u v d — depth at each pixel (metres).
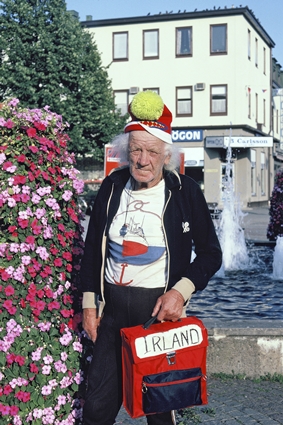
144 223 2.90
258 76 42.50
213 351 4.91
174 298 2.79
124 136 2.97
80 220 3.63
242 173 39.31
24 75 28.77
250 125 40.03
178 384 2.70
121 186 3.02
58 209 3.44
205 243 2.99
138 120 2.89
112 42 39.19
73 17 30.89
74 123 30.61
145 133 2.86
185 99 38.66
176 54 38.53
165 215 2.90
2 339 3.27
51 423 3.38
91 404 2.90
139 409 2.69
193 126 38.47
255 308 7.07
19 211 3.31
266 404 4.37
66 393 3.47
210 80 38.28
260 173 43.81
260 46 43.19
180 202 2.94
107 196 3.04
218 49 38.09
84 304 3.05
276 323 5.03
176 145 3.02
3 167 3.32
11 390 3.29
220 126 38.19
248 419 4.10
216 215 23.69
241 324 5.00
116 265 2.92
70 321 3.48
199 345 2.77
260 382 4.81
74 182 3.54
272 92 48.25
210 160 38.44
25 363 3.31
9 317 3.29
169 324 2.79
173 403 2.69
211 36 38.06
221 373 4.91
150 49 38.84
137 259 2.88
